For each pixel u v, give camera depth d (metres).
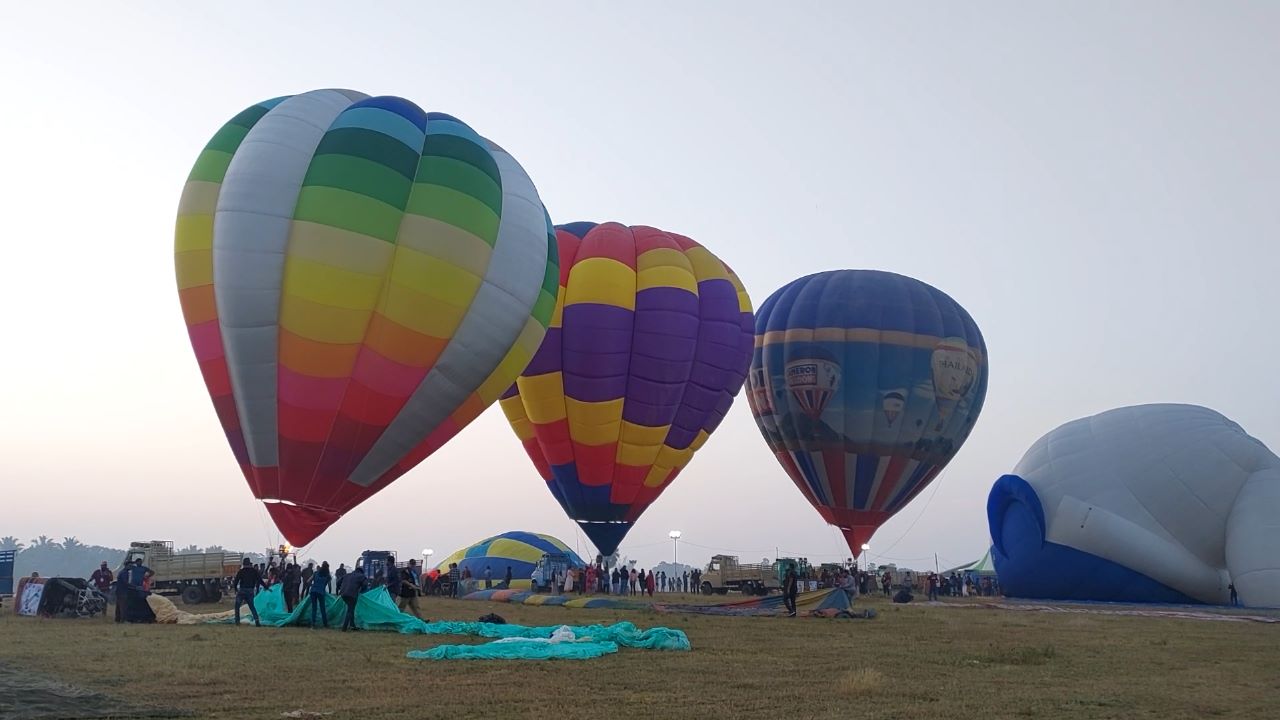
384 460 22.66
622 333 33.69
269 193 21.70
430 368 22.50
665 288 34.19
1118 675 12.33
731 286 36.16
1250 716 9.16
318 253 21.39
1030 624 22.41
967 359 39.81
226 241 21.56
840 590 24.31
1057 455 36.75
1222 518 33.28
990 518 37.66
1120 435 35.84
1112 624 22.77
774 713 8.89
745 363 36.00
